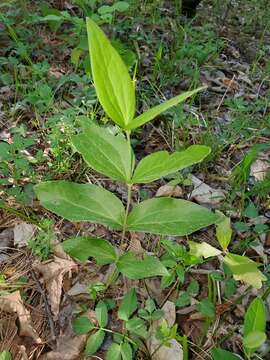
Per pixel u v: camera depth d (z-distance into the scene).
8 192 0.36
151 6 0.71
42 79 0.49
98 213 0.26
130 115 0.22
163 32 0.68
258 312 0.23
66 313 0.31
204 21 0.76
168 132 0.48
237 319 0.31
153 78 0.55
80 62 0.55
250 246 0.37
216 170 0.45
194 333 0.30
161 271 0.25
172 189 0.41
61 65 0.56
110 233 0.37
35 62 0.55
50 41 0.59
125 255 0.27
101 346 0.29
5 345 0.29
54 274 0.32
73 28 0.58
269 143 0.43
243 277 0.26
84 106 0.48
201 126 0.50
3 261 0.34
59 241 0.36
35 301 0.31
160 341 0.29
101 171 0.25
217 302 0.32
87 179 0.41
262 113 0.55
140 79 0.54
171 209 0.26
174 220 0.25
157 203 0.26
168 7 0.78
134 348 0.28
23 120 0.46
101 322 0.28
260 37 0.78
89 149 0.25
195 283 0.31
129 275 0.25
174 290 0.33
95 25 0.20
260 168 0.46
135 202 0.40
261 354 0.28
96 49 0.20
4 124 0.45
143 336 0.28
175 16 0.75
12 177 0.39
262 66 0.68
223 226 0.28
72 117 0.43
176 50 0.60
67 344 0.29
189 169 0.43
